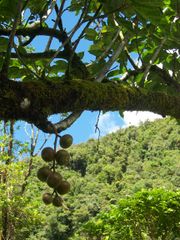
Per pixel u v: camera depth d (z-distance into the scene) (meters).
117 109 2.97
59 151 2.44
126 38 3.31
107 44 3.96
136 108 3.12
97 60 3.49
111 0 2.71
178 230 9.99
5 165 10.13
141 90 3.10
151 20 2.63
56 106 2.49
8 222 10.84
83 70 3.36
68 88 2.55
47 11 3.39
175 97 3.32
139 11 2.61
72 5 3.69
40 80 2.47
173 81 4.09
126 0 2.68
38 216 11.30
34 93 2.34
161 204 9.78
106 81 3.38
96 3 3.96
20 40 3.58
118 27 3.48
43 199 2.49
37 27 3.36
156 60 4.12
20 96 2.29
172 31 3.56
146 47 4.11
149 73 4.09
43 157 2.43
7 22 3.36
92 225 10.82
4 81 2.27
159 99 3.22
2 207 10.35
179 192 9.98
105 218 10.53
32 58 3.38
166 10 3.61
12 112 2.28
